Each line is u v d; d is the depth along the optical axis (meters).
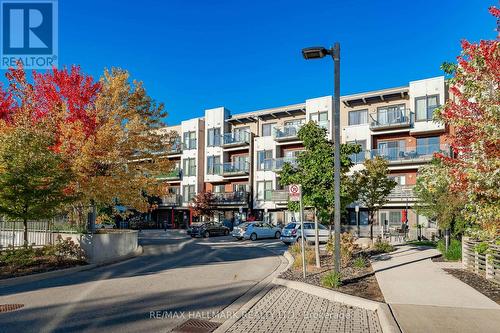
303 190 12.99
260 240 30.98
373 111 38.31
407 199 31.70
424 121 34.94
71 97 17.89
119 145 18.61
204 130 50.94
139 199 19.33
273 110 44.06
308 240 26.52
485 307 7.66
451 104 9.22
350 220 37.28
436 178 8.92
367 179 22.00
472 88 8.45
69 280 11.70
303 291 9.91
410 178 35.62
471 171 7.55
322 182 12.71
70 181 15.83
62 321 7.14
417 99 35.59
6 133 14.80
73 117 17.72
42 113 18.05
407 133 36.47
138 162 20.31
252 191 44.59
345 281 10.55
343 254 14.35
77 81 18.20
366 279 10.98
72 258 15.21
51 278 12.10
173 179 51.03
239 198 44.56
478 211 8.12
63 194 14.68
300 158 13.41
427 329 6.25
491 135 7.47
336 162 10.03
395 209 35.62
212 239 31.88
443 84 34.56
